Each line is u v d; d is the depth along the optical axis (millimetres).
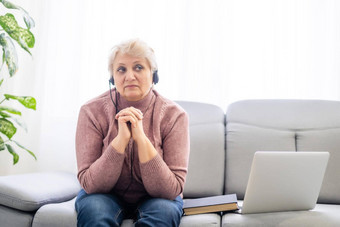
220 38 2311
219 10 2326
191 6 2336
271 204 1412
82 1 2371
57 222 1350
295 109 1990
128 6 2377
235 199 1487
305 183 1394
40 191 1529
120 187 1450
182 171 1401
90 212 1234
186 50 2316
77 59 2350
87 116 1487
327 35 2273
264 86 2293
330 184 1811
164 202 1311
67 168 2314
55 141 2338
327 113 1956
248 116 1991
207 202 1493
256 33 2314
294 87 2277
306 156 1341
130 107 1379
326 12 2277
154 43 2359
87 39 2367
